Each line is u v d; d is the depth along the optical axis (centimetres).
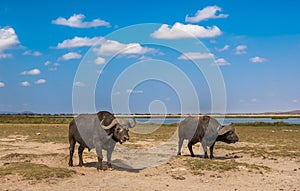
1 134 3997
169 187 1338
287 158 2169
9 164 1666
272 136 3894
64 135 3853
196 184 1399
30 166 1586
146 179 1479
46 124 6706
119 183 1392
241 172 1631
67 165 1798
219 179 1495
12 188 1268
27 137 3572
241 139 3481
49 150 2450
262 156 2233
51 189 1271
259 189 1325
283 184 1413
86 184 1361
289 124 6506
